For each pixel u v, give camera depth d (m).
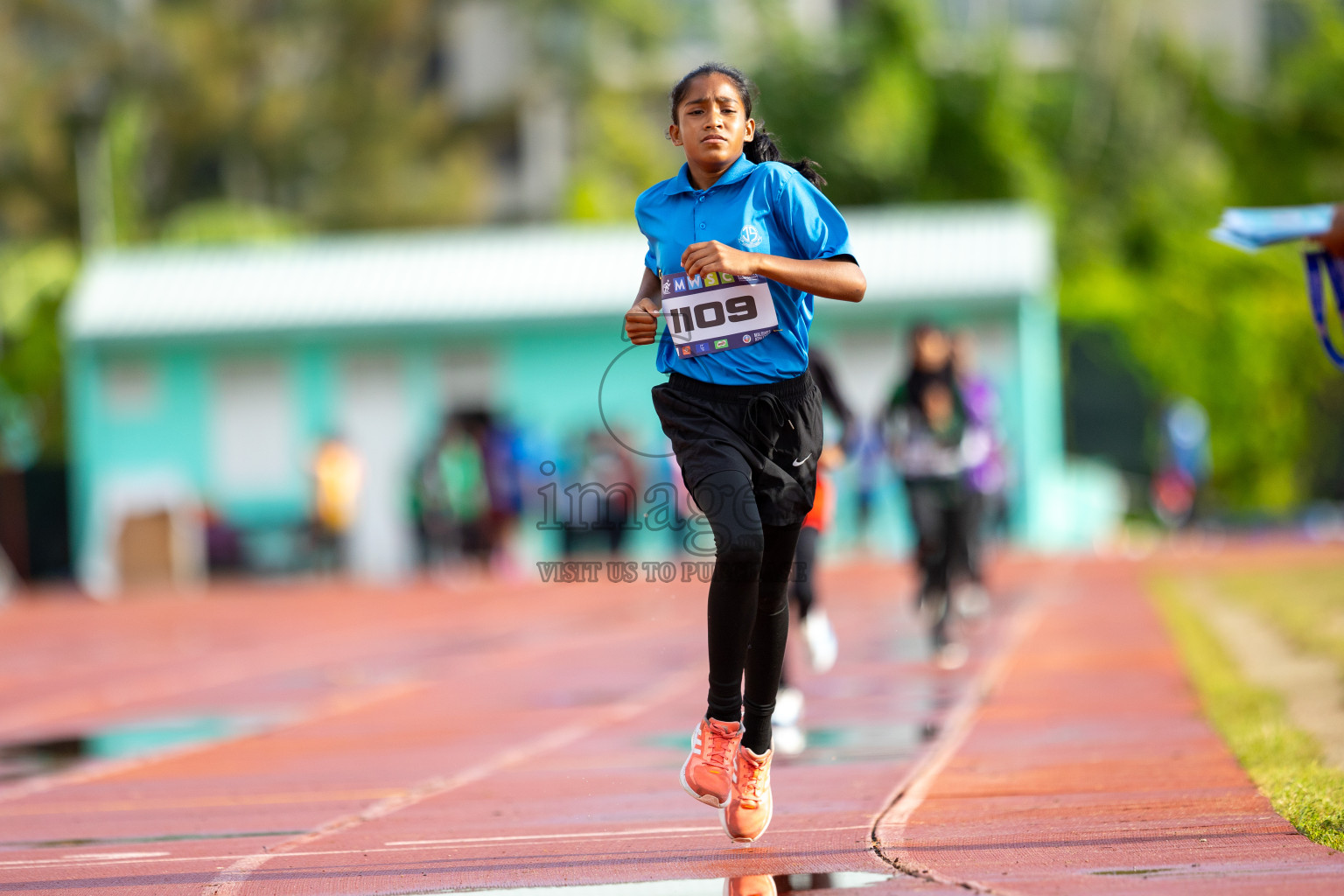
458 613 66.44
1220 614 45.34
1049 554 86.12
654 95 192.75
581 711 31.84
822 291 16.12
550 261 101.81
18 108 189.75
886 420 38.97
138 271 105.44
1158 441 110.31
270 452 99.88
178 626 65.75
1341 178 143.25
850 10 169.62
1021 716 27.28
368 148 199.00
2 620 76.38
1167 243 135.00
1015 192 138.00
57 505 103.62
